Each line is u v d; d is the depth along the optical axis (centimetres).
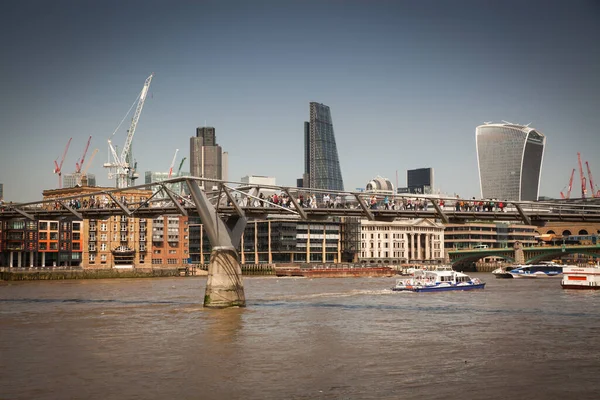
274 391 5241
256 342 7281
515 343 7225
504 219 9375
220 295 10069
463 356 6519
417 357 6469
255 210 9931
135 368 6025
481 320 9131
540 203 9150
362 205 9325
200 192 9488
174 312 10006
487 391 5231
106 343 7281
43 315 9894
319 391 5238
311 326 8450
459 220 9406
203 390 5281
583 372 5834
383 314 9800
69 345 7181
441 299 12800
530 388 5312
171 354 6631
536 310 10519
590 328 8338
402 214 9319
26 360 6400
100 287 17888
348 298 12962
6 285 19488
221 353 6675
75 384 5481
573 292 14950
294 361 6288
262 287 17288
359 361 6288
